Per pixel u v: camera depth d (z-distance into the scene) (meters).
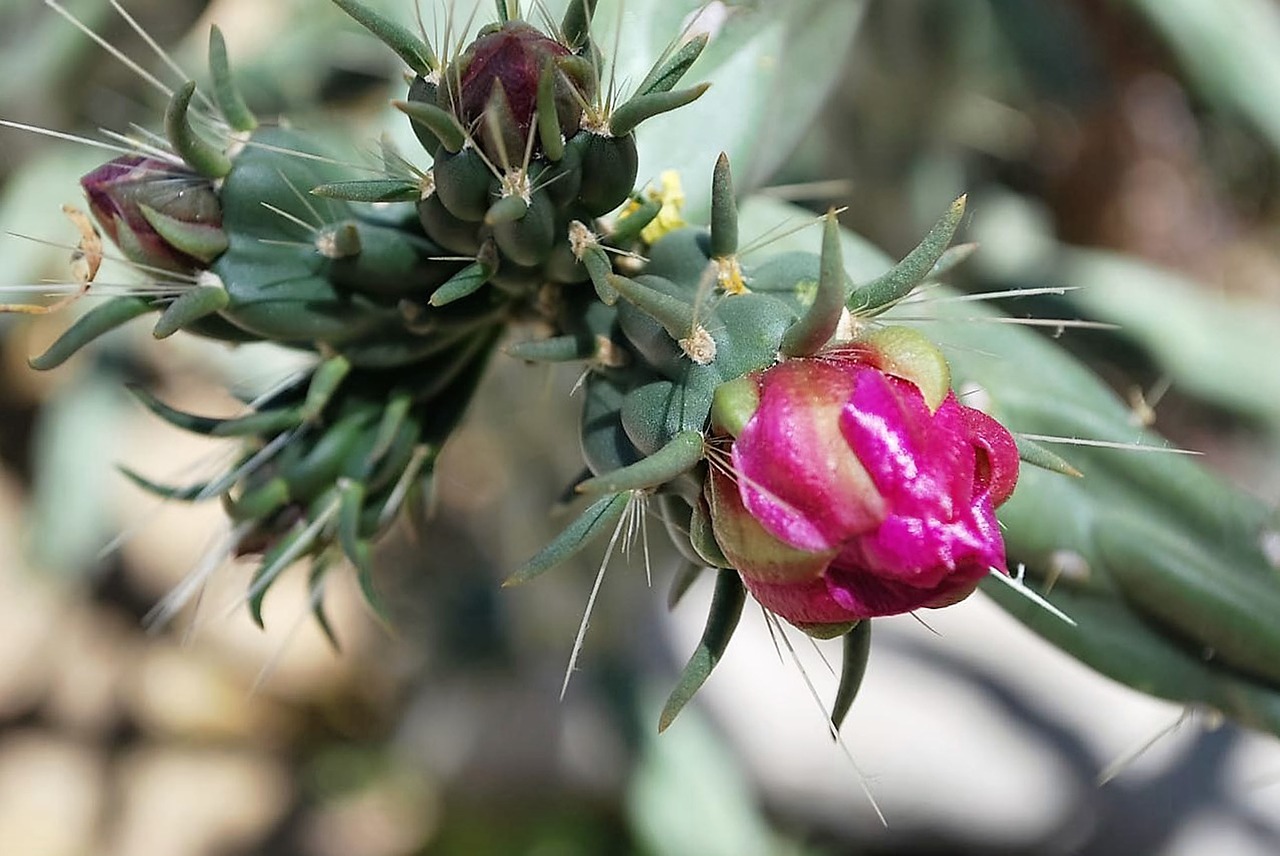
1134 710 0.48
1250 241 0.50
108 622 0.59
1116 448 0.23
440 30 0.24
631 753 0.44
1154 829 0.46
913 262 0.19
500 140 0.19
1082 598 0.24
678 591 0.21
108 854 0.56
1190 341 0.37
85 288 0.20
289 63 0.37
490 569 0.52
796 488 0.18
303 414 0.21
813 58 0.26
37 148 0.39
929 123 0.42
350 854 0.57
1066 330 0.37
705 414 0.19
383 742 0.58
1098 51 0.44
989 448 0.18
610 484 0.18
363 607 0.54
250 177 0.20
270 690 0.59
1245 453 0.47
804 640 0.49
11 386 0.57
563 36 0.20
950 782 0.47
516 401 0.44
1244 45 0.33
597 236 0.20
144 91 0.38
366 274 0.21
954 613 0.51
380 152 0.22
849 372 0.18
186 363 0.47
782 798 0.49
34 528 0.45
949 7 0.40
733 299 0.20
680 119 0.23
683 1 0.23
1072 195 0.49
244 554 0.22
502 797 0.53
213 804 0.58
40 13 0.36
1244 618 0.23
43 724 0.58
